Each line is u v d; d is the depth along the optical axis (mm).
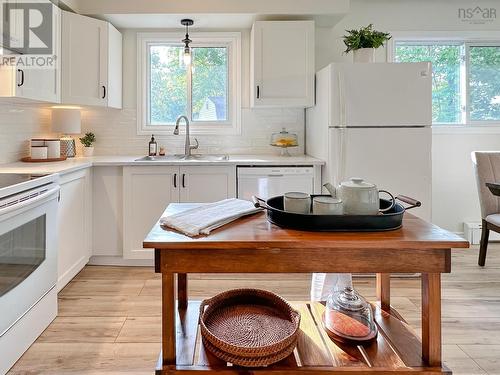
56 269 2113
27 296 1777
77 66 2961
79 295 2453
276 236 1105
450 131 3701
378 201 1215
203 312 1319
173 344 1135
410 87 2717
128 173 2900
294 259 1085
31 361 1721
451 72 3758
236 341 1197
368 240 1067
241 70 3561
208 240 1073
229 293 1415
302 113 3625
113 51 3238
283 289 2590
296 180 2939
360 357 1182
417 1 3611
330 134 2760
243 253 1085
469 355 1806
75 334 1965
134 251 2943
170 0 3092
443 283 2695
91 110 3520
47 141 2861
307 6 3125
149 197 2920
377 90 2713
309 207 1236
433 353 1132
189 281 2734
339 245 1058
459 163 3725
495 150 3727
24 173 2072
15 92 2230
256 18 3229
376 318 1457
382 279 1557
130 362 1733
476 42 3713
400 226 1201
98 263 3021
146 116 3572
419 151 2744
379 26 3629
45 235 1950
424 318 1147
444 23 3637
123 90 3525
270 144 3537
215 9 3105
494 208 2969
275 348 1111
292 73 3174
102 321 2111
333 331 1295
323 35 3598
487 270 2949
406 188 2762
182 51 3609
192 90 3645
